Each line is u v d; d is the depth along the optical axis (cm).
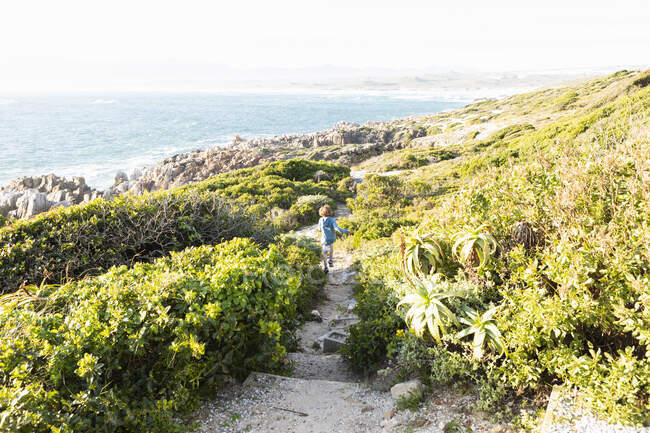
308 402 359
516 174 436
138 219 670
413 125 8612
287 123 13488
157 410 306
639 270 278
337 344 534
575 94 6862
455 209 473
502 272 373
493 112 8212
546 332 284
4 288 544
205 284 376
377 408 332
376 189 1836
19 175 5416
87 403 282
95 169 5800
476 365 304
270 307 390
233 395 372
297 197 2239
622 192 351
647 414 235
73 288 430
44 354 296
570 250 296
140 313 331
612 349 291
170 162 5494
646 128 392
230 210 797
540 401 282
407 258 422
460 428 278
